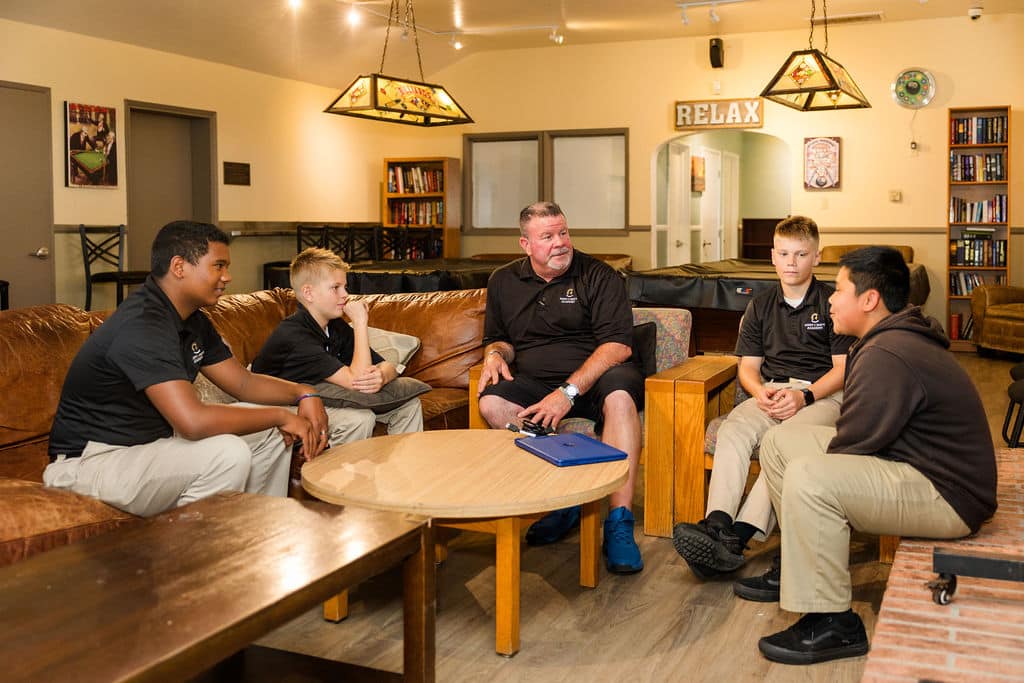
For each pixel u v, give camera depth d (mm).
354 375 3176
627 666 2338
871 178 9781
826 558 2312
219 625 1322
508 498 2242
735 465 2971
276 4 8211
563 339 3557
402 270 6715
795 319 3314
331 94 10609
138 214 8727
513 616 2389
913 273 6867
